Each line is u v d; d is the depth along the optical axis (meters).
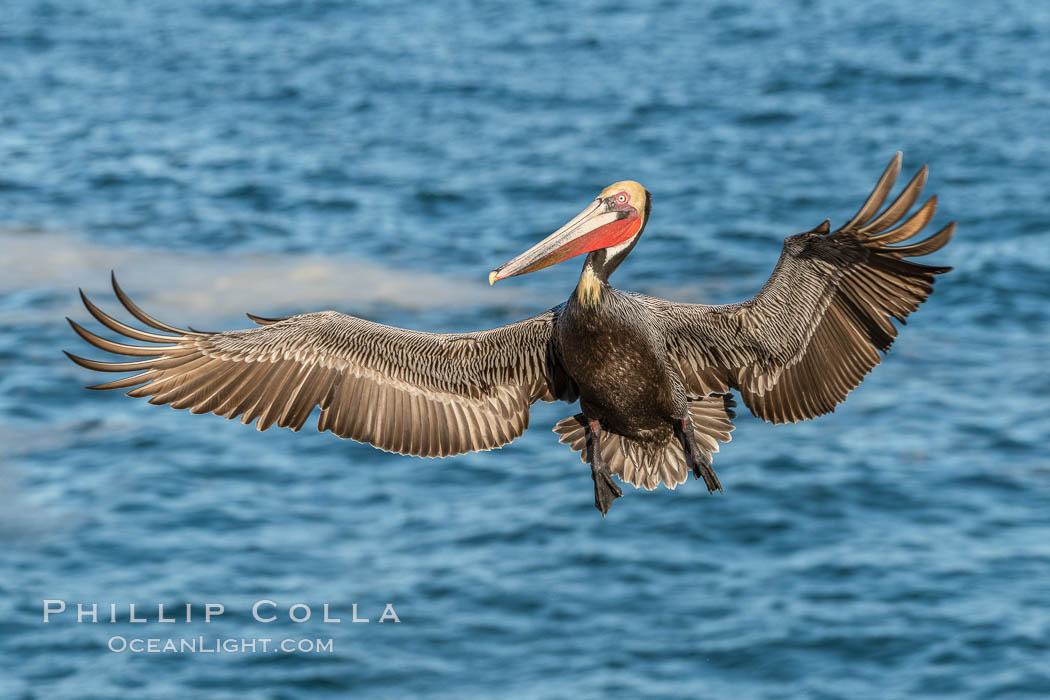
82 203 37.69
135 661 18.42
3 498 22.17
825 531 21.23
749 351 8.73
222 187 39.19
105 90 49.97
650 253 33.34
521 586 20.09
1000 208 36.38
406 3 65.25
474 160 41.62
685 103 47.38
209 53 55.44
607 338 8.48
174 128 45.38
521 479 23.25
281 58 54.56
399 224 36.19
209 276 32.25
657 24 59.78
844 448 23.72
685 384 8.92
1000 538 20.75
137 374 8.25
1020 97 47.44
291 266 32.97
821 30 57.72
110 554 20.80
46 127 45.34
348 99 48.78
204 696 17.95
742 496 22.25
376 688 18.09
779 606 19.44
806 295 8.48
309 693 18.05
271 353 8.54
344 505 22.48
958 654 18.17
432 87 50.06
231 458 23.83
